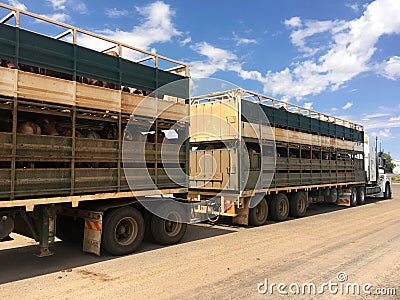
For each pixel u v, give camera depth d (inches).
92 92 241.1
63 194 222.7
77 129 283.0
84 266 236.1
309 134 524.7
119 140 259.4
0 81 193.9
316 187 530.3
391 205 667.4
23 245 297.6
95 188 241.8
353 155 680.4
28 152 205.2
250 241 319.0
